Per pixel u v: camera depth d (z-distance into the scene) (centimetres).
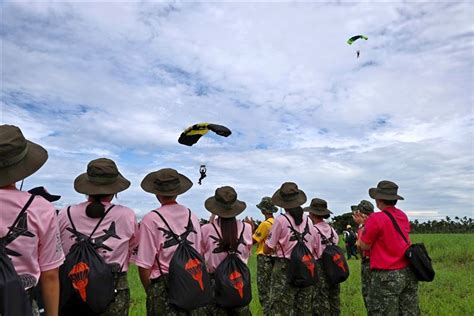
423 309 774
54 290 261
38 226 251
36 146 277
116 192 373
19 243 243
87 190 365
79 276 334
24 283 243
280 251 565
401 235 500
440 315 739
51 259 260
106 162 379
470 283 1067
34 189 379
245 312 469
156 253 389
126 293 369
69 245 357
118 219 372
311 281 543
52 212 262
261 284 728
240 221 502
